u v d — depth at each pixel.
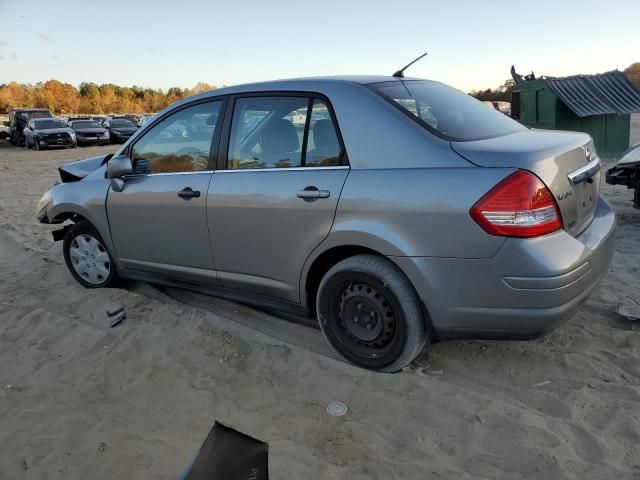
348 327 3.42
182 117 4.21
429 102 3.54
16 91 98.44
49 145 28.39
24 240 7.38
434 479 2.47
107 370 3.58
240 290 3.97
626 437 2.70
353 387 3.21
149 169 4.39
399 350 3.22
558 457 2.57
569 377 3.25
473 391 3.13
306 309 3.64
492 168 2.87
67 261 5.25
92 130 30.50
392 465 2.56
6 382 3.50
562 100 13.09
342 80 3.52
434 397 3.07
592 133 13.58
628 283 4.64
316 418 2.96
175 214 4.12
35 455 2.73
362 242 3.18
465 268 2.91
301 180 3.44
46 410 3.14
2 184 14.36
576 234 3.16
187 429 2.92
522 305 2.85
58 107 102.25
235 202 3.73
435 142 3.07
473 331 3.03
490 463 2.57
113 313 4.44
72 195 4.91
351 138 3.30
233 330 4.06
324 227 3.32
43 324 4.34
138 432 2.90
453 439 2.74
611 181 6.70
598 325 3.87
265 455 2.08
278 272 3.66
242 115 3.86
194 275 4.20
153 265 4.48
